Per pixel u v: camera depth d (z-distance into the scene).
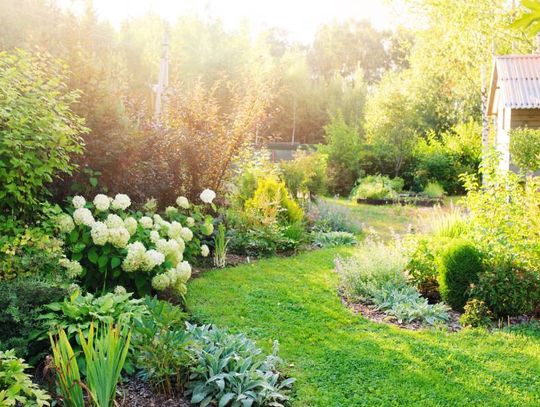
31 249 4.43
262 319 5.45
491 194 6.98
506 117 14.60
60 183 6.20
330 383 4.18
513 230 6.37
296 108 35.56
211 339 4.34
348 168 21.80
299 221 9.91
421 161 21.89
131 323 4.05
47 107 5.03
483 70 18.19
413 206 16.28
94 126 6.54
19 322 3.77
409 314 5.77
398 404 3.90
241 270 7.30
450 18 17.33
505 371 4.48
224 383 3.70
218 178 9.57
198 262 7.59
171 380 3.87
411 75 26.66
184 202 7.37
